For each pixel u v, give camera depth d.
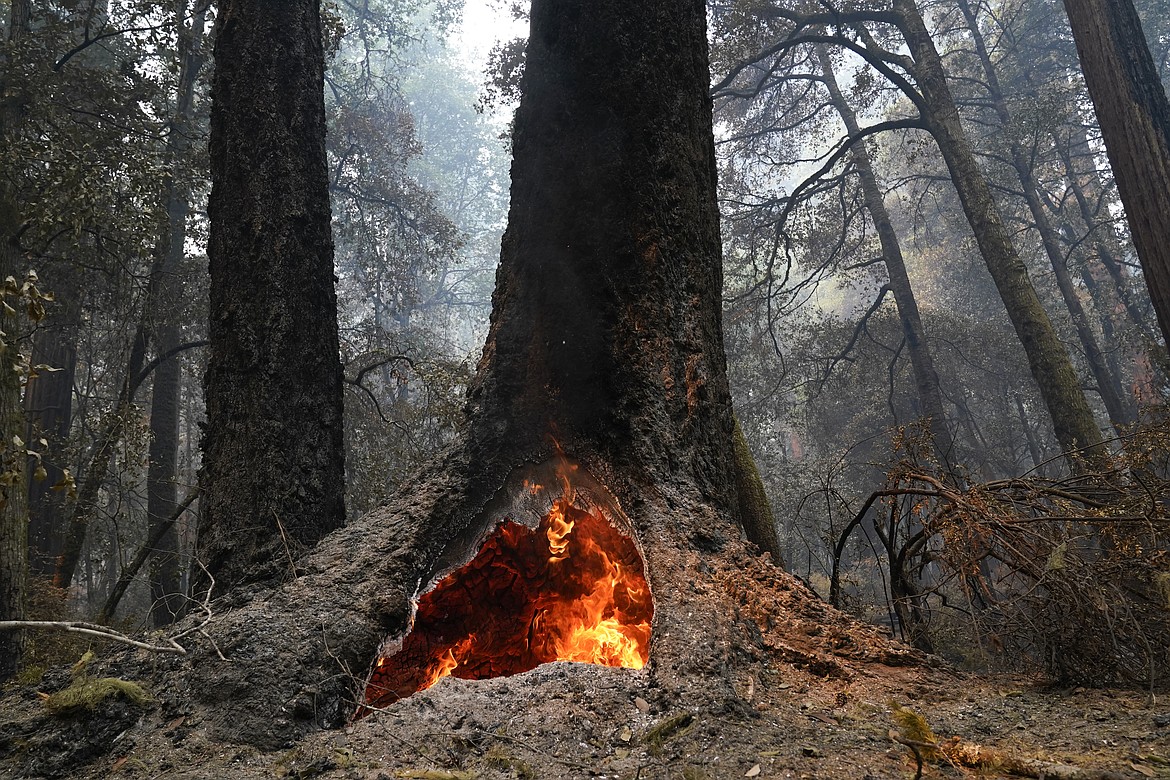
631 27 4.81
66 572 10.65
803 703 2.93
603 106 4.71
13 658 6.66
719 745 2.49
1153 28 23.33
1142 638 3.18
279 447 4.88
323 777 2.44
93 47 14.73
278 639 3.22
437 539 3.97
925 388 19.66
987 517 3.74
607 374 4.33
